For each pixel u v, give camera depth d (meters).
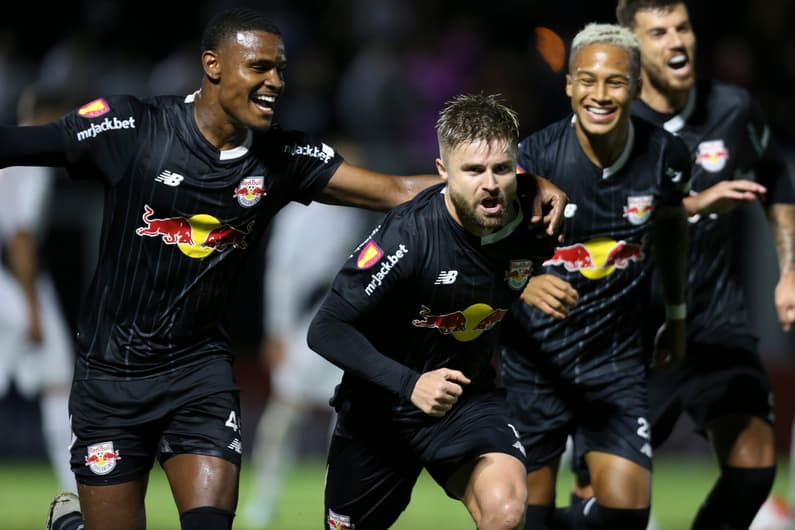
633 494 20.03
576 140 20.31
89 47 47.41
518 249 17.75
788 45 49.22
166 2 52.53
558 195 17.84
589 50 19.55
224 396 18.08
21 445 41.66
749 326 23.05
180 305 18.03
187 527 17.17
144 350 18.05
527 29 52.38
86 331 18.22
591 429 20.66
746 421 22.00
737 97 22.48
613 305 20.69
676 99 22.19
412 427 18.50
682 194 20.66
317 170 18.47
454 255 17.58
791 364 43.78
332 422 41.34
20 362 31.27
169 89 47.81
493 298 18.02
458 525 30.67
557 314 19.19
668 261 21.14
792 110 46.94
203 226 17.86
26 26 51.28
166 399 18.05
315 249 34.06
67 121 17.62
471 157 16.80
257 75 17.30
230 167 17.81
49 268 41.00
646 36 21.78
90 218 41.44
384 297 17.64
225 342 18.66
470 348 18.50
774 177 23.34
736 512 22.02
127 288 17.94
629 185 20.25
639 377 20.89
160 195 17.70
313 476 40.03
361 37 50.56
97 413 18.08
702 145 22.27
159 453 18.23
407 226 17.59
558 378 20.88
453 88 49.62
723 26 51.28
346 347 17.41
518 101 48.25
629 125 20.30
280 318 34.09
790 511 28.08
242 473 40.94
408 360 18.42
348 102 48.53
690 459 44.25
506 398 20.09
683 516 32.69
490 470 17.52
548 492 21.30
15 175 30.17
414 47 50.50
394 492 19.14
